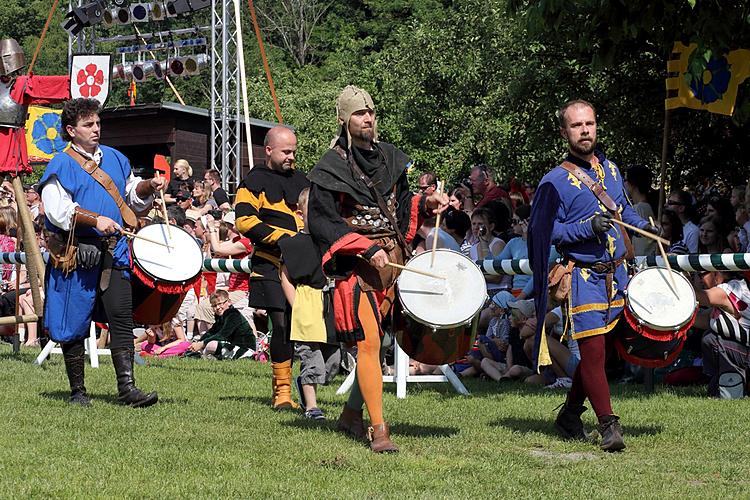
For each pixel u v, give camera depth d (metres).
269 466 5.19
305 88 43.81
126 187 7.42
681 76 10.38
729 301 7.95
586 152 5.87
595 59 10.48
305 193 6.84
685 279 5.91
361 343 5.70
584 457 5.55
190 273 7.31
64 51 54.44
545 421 6.73
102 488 4.68
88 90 18.39
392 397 8.09
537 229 5.88
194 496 4.54
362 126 5.72
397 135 36.19
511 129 20.66
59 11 56.53
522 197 13.33
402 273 5.68
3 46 9.27
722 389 8.02
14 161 9.23
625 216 5.96
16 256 10.98
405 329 5.73
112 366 10.12
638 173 10.62
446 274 5.68
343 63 54.59
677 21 10.23
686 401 7.75
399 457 5.45
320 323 6.80
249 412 7.04
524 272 8.45
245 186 7.37
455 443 5.89
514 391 8.59
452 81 33.97
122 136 25.59
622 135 15.95
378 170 5.77
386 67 40.09
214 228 12.66
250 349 11.62
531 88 17.67
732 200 10.55
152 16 22.80
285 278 7.20
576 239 5.73
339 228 5.58
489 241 10.70
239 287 11.77
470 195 12.71
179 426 6.32
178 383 8.81
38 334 13.26
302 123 40.22
